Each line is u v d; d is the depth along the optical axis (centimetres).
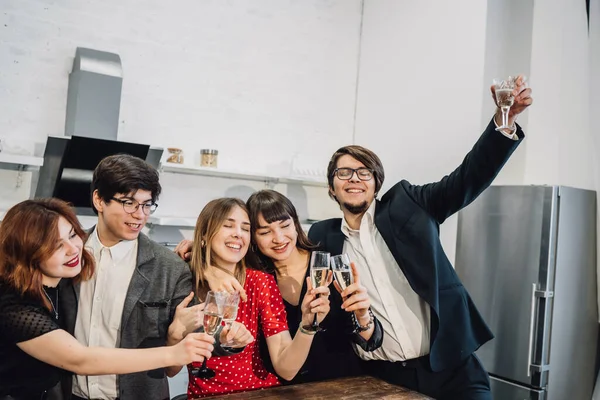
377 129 455
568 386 315
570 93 350
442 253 228
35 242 145
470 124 368
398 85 434
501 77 377
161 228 382
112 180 170
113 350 148
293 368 184
